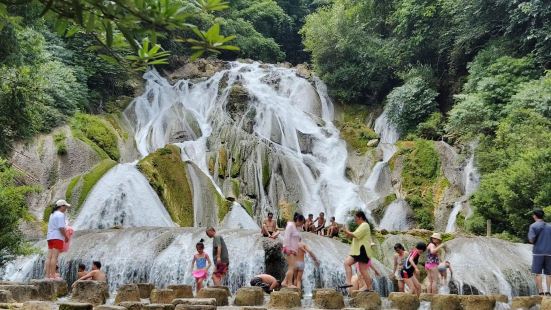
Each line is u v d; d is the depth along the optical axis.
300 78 34.56
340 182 26.45
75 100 26.42
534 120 20.98
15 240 13.66
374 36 34.81
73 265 15.52
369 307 10.77
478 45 29.83
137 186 20.98
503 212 20.16
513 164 19.78
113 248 15.91
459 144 26.23
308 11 47.50
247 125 29.44
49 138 22.88
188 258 15.45
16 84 16.80
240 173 25.25
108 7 3.54
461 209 22.66
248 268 15.44
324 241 17.06
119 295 11.20
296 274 11.93
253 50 40.38
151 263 15.56
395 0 34.38
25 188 14.25
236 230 17.05
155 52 3.98
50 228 11.56
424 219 23.31
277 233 16.27
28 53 18.95
